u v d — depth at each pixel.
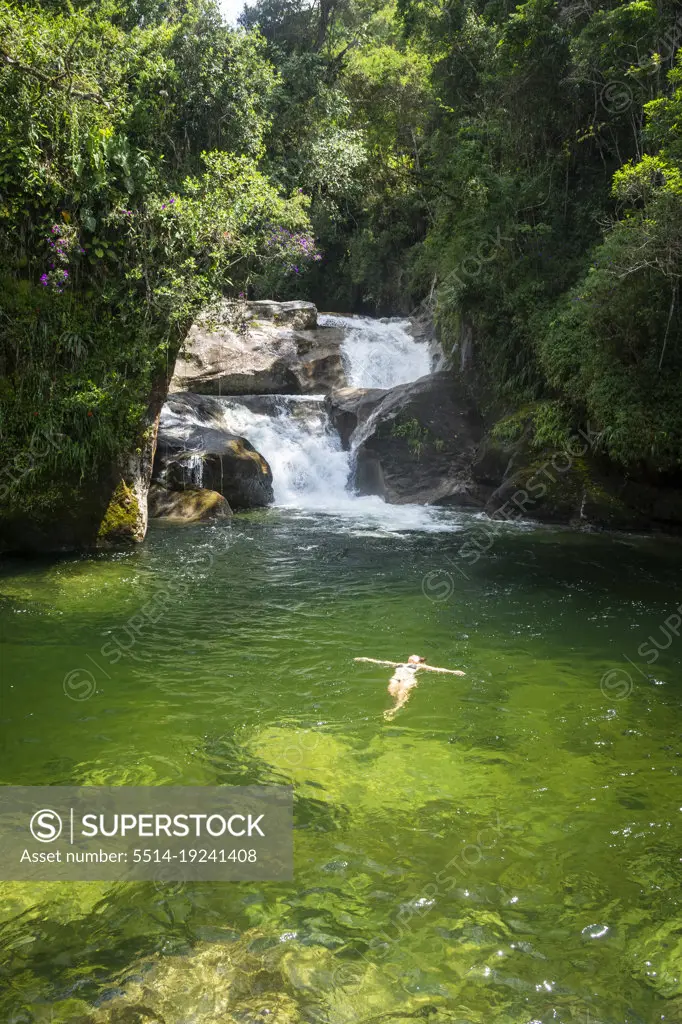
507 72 17.02
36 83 10.98
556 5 16.38
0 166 10.56
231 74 15.91
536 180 16.28
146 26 15.72
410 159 25.72
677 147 11.45
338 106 24.38
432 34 20.95
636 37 14.32
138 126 12.02
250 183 13.01
